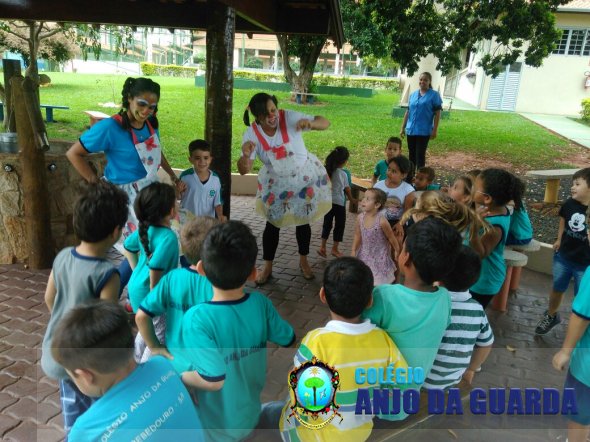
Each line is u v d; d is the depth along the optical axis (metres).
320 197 4.43
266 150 4.09
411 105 7.40
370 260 3.81
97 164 4.97
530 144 12.83
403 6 9.02
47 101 15.69
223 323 1.67
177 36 49.34
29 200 4.42
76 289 1.97
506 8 9.20
